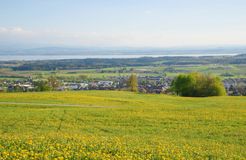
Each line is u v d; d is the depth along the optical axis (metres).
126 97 82.12
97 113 45.00
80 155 14.70
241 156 20.73
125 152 16.59
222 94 109.19
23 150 14.75
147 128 34.84
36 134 25.45
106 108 53.62
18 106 54.66
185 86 108.81
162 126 36.31
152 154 16.72
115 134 30.66
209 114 45.75
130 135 30.16
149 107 57.12
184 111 49.03
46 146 16.44
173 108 53.78
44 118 39.62
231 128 35.59
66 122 37.53
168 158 15.85
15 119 38.22
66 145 17.08
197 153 19.11
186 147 21.67
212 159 17.77
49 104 59.38
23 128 32.69
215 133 32.88
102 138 23.02
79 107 55.94
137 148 18.42
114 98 76.06
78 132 30.98
